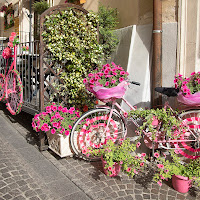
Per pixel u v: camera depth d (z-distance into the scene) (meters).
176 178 2.89
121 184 3.03
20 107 4.56
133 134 3.94
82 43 4.19
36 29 8.89
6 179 2.97
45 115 3.74
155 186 3.02
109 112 3.63
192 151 3.36
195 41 3.47
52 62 4.00
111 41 4.88
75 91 4.21
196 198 2.79
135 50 4.44
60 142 3.52
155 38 3.75
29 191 2.76
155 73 3.77
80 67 4.19
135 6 4.68
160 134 3.26
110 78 3.42
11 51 5.27
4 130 4.90
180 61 3.62
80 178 3.13
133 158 2.98
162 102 3.81
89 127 3.81
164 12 3.76
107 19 4.91
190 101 3.00
